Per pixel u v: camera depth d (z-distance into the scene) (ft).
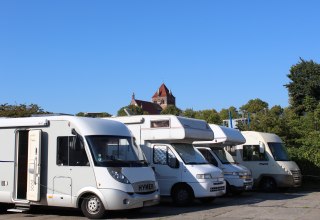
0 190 47.80
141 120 55.62
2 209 49.55
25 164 47.01
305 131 101.14
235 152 75.00
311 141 87.86
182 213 45.91
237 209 48.75
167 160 53.78
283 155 73.97
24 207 46.68
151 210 48.62
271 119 104.99
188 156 54.24
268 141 73.87
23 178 47.03
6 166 47.78
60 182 44.32
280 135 102.42
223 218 41.96
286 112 148.36
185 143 55.88
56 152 44.98
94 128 44.45
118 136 45.50
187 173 52.42
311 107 130.41
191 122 55.72
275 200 58.18
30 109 101.09
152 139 54.90
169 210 48.57
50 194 44.68
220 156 64.44
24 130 47.09
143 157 46.60
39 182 45.19
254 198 61.11
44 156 45.62
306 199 59.26
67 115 46.01
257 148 73.77
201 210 48.29
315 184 83.30
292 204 53.21
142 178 43.73
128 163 44.11
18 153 47.50
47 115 47.55
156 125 54.85
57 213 47.98
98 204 42.29
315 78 149.28
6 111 98.63
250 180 63.16
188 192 52.31
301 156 85.76
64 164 44.37
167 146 54.19
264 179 72.84
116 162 43.47
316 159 84.58
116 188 41.65
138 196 42.73
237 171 61.87
